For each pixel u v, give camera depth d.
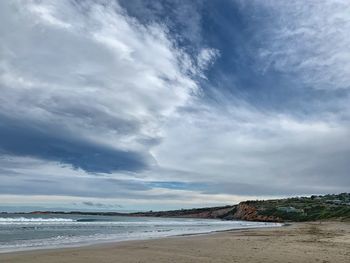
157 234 36.62
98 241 26.25
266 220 138.50
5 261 14.68
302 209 135.50
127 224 72.50
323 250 19.34
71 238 29.83
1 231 39.72
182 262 14.59
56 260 15.09
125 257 16.17
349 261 14.96
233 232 40.97
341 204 133.00
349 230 44.59
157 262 14.61
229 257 16.20
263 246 21.83
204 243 24.17
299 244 23.33
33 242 25.28
